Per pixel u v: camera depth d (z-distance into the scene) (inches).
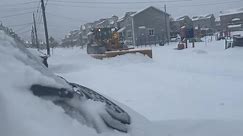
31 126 116.9
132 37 2844.5
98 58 1105.4
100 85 510.3
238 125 189.8
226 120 199.0
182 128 183.2
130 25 2866.6
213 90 430.0
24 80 130.6
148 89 447.5
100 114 151.2
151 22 2878.9
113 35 1380.4
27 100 125.3
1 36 146.5
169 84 489.4
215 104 346.3
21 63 138.0
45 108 128.8
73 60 1096.2
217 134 178.2
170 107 335.9
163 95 403.9
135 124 175.0
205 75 589.6
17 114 117.6
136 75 599.2
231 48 1373.0
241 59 991.6
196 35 2795.3
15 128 113.9
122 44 1416.1
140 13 2844.5
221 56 1138.0
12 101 120.0
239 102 350.6
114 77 581.6
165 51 1601.9
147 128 176.2
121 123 161.0
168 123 190.9
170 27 3253.0
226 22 3745.1
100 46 1341.0
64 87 143.8
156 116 295.3
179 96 394.3
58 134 120.6
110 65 917.2
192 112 310.3
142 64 932.6
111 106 171.6
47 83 137.2
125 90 450.9
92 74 636.7
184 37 1836.9
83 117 142.1
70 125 130.4
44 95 134.5
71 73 692.7
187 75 587.8
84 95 163.0
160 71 677.9
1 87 122.0
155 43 2630.4
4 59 133.7
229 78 541.0
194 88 448.8
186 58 1104.8
